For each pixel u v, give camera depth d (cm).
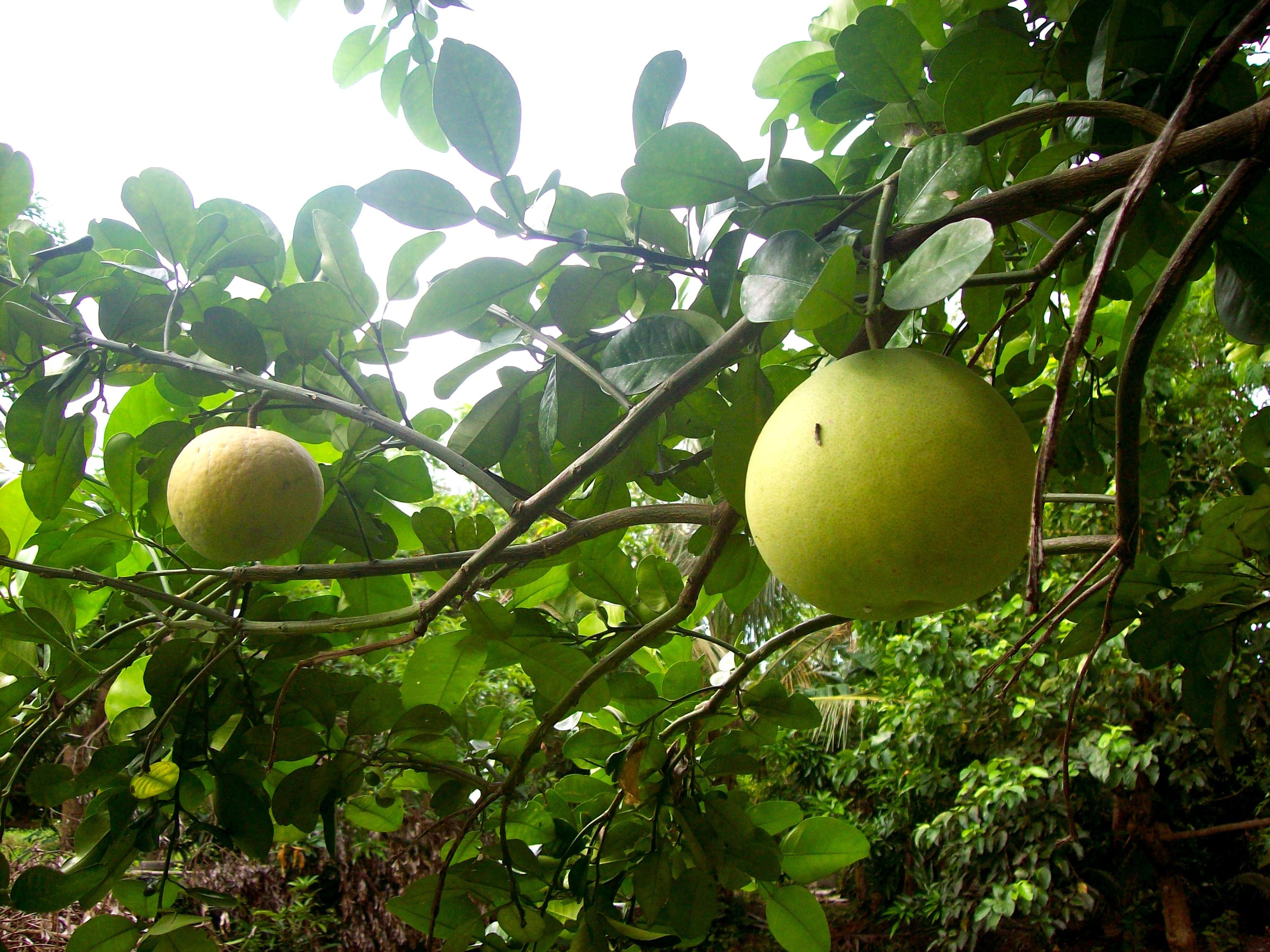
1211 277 534
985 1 144
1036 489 60
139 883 142
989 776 625
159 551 140
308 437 164
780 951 645
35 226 156
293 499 118
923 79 128
